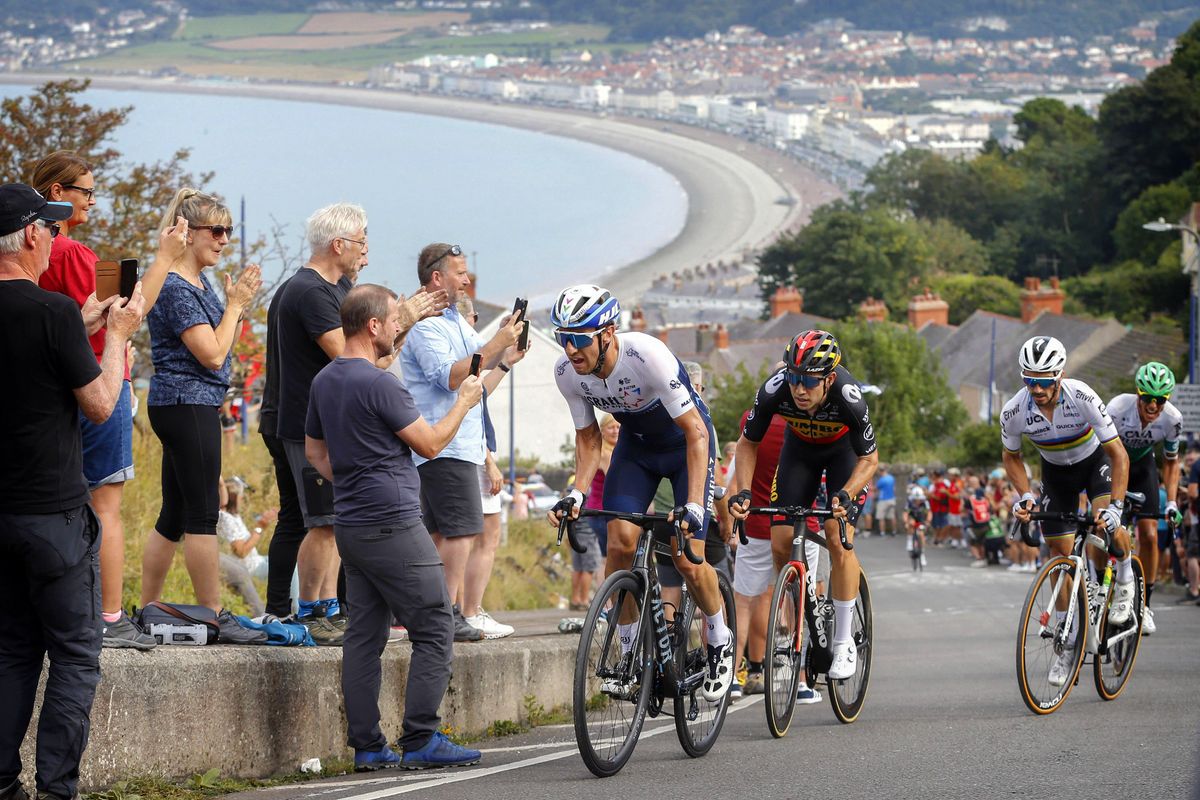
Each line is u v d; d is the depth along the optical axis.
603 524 13.19
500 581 18.70
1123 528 9.41
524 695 8.84
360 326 6.75
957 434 64.12
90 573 5.61
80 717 5.58
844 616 8.00
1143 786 6.02
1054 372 8.84
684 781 6.36
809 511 7.66
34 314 5.37
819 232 130.88
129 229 19.48
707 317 159.50
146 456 14.01
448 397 8.50
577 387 7.01
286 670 6.80
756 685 10.53
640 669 6.76
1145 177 125.75
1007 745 7.16
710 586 7.13
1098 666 9.23
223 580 11.60
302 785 6.45
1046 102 173.25
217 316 7.14
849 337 63.81
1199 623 16.30
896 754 6.95
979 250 140.12
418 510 6.79
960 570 30.92
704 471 6.88
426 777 6.54
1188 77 124.00
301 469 7.62
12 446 5.39
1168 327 82.56
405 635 8.41
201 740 6.35
